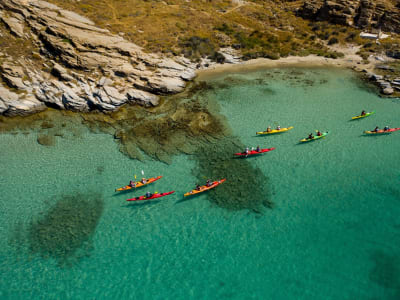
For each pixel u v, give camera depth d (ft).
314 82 158.71
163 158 107.76
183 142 114.62
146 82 143.95
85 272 72.74
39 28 155.22
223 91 150.82
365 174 96.89
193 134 118.42
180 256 75.41
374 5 206.49
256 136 117.39
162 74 151.43
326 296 64.54
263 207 87.20
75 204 91.56
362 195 89.40
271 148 110.01
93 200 92.99
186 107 135.64
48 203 92.07
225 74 170.19
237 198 90.48
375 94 144.15
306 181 95.35
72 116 130.72
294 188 93.09
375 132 115.14
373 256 72.28
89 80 140.36
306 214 84.33
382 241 75.82
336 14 213.87
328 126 121.49
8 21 155.33
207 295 66.54
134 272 72.28
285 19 229.45
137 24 197.57
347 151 107.14
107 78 141.59
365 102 137.69
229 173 99.71
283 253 74.38
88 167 105.50
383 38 196.75
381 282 66.54
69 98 131.75
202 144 113.60
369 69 170.30
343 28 210.38
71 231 83.15
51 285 70.28
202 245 77.82
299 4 251.80
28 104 130.21
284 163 103.19
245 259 73.67
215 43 194.70
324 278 68.23
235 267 72.02
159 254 76.18
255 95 146.61
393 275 67.77
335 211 84.79
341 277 68.18
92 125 126.11
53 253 77.41
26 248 78.69
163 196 92.84
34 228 84.17
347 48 195.42
